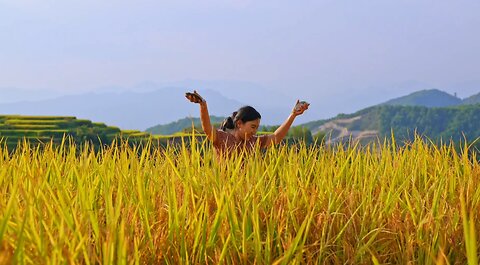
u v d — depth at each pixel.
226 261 3.41
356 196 4.35
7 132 121.06
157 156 5.12
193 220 3.45
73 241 2.83
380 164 5.40
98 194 4.21
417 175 5.28
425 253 3.49
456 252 3.59
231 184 4.21
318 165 5.10
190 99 6.17
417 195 4.26
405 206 4.23
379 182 4.91
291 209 3.78
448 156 5.63
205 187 3.92
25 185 3.93
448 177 4.80
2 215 3.23
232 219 3.50
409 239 3.52
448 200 4.39
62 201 3.26
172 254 3.34
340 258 3.56
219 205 3.43
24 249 2.80
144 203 3.55
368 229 3.80
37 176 4.02
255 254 3.40
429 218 3.67
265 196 3.93
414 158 5.67
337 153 5.55
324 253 3.48
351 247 3.48
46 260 2.69
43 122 134.25
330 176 4.59
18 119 136.62
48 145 5.27
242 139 6.52
